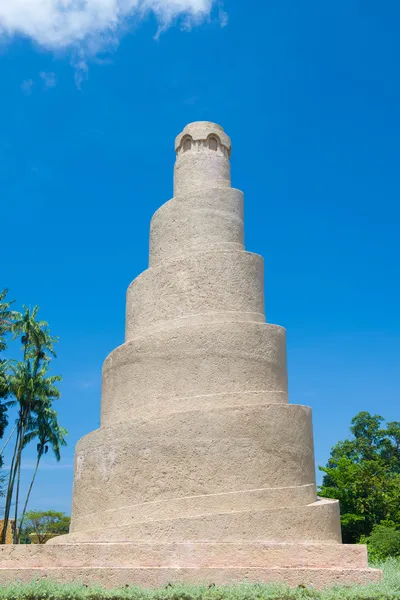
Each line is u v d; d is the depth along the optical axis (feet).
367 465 125.70
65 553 38.73
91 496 45.57
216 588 32.40
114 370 50.14
